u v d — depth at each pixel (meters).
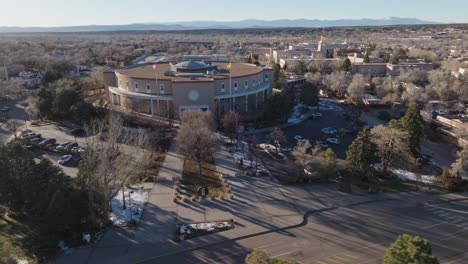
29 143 89.00
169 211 57.69
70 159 79.50
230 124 92.38
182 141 71.69
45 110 107.75
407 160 71.69
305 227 53.94
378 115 122.50
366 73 181.00
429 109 118.44
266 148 87.94
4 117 115.06
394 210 59.69
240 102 116.88
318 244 49.66
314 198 63.25
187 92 106.44
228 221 55.06
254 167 75.75
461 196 65.38
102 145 61.00
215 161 79.06
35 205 53.53
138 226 53.34
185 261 45.53
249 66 142.12
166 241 49.75
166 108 109.69
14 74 189.25
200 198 62.06
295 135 100.69
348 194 65.19
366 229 53.66
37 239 49.03
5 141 91.19
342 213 58.34
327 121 115.38
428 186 69.12
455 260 46.75
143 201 60.75
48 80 169.50
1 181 53.75
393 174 73.56
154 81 110.56
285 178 71.12
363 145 68.12
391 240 50.88
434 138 98.38
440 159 84.69
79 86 126.38
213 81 106.94
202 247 48.53
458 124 99.12
